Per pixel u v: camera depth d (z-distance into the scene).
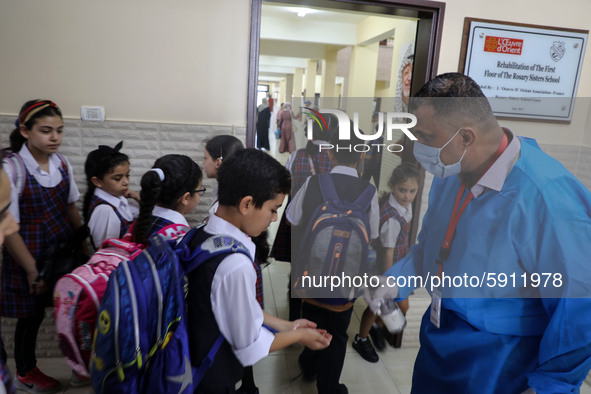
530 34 1.89
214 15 1.74
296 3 1.87
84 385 1.67
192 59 1.76
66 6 1.64
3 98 1.67
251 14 1.74
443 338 0.67
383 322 0.68
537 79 1.93
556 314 0.63
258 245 0.96
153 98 1.77
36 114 1.38
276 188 0.74
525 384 0.66
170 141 1.81
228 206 0.80
